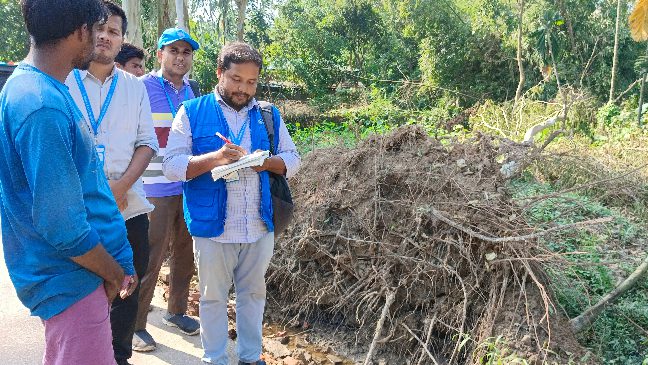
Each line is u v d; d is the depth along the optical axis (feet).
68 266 6.58
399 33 89.56
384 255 14.46
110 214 7.12
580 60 68.69
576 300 13.73
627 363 12.09
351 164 16.62
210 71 69.77
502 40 70.44
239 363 11.45
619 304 13.96
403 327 13.76
